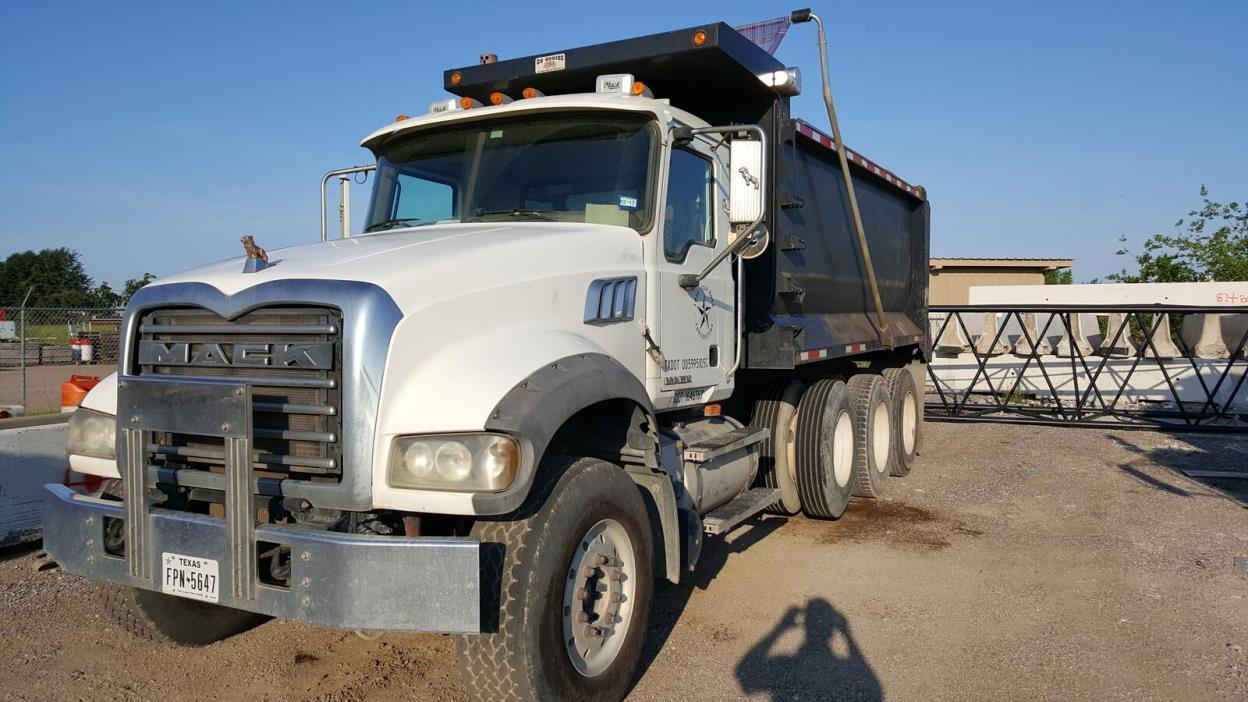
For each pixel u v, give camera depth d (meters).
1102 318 16.17
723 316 5.68
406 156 5.46
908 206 10.58
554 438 4.36
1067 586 5.92
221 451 3.64
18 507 6.43
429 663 4.68
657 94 6.25
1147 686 4.41
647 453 4.30
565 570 3.70
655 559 4.48
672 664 4.68
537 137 5.07
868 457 8.30
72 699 4.21
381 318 3.44
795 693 4.34
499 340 3.82
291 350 3.49
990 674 4.56
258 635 5.04
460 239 4.27
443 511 3.31
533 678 3.52
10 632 5.02
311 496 3.44
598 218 4.84
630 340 4.64
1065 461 10.57
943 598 5.69
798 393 7.44
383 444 3.41
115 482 4.18
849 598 5.70
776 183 6.21
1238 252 29.98
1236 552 6.66
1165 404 14.89
